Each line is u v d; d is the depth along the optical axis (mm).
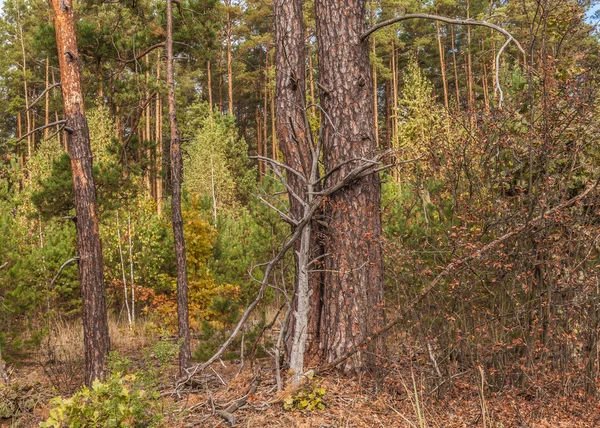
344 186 5816
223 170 25859
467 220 4809
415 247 5488
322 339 5922
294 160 6465
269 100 39375
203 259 11562
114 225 13258
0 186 15016
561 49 5125
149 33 10336
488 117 4855
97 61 10406
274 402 5117
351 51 5977
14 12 34219
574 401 4590
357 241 5707
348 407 4871
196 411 5242
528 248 4871
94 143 14664
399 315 5004
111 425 4070
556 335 4664
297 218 6375
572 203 4781
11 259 10062
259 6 33656
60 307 11539
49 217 10562
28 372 8344
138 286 12594
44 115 38594
